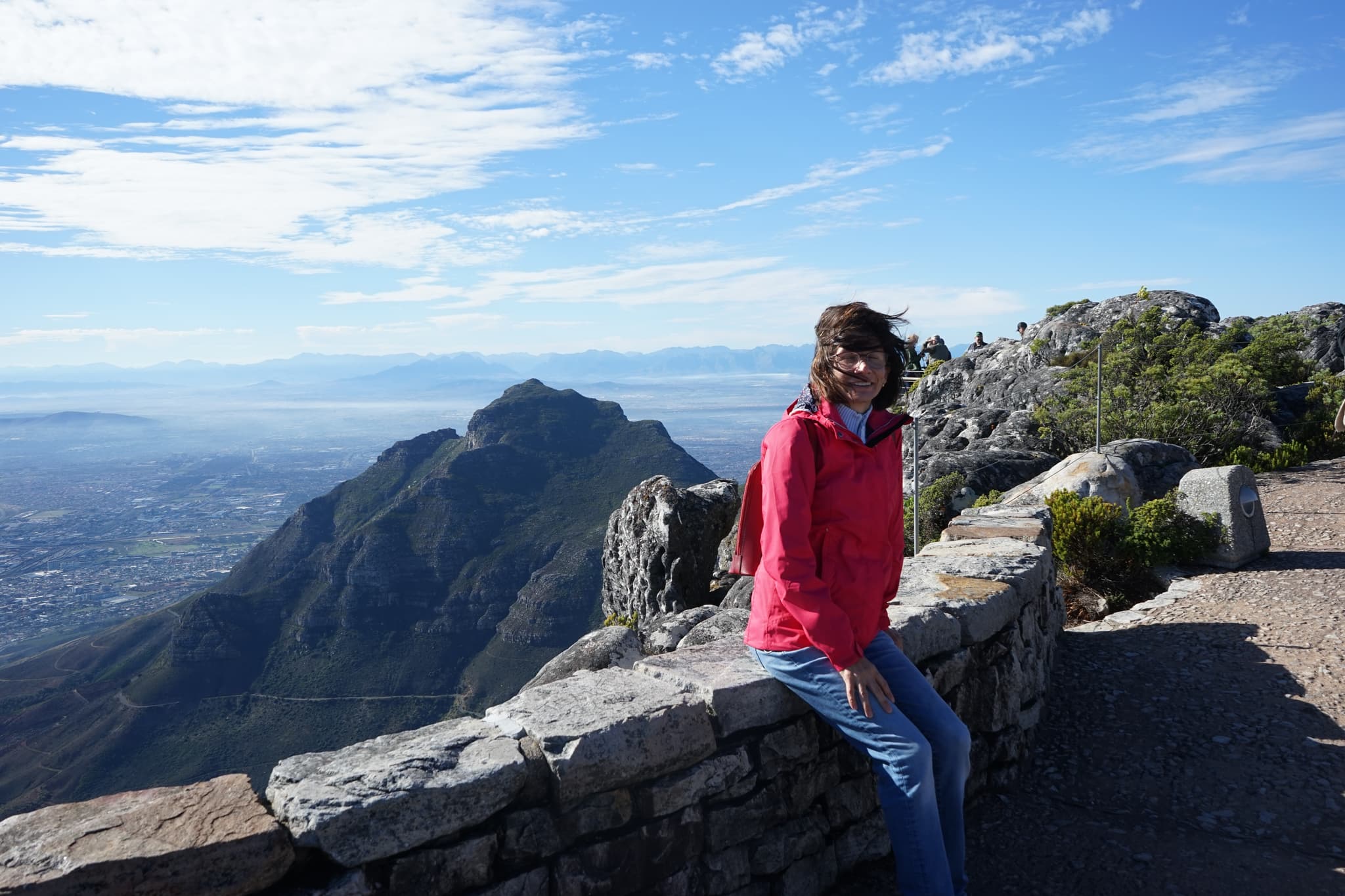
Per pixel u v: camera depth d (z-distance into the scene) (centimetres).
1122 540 813
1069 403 1823
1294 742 437
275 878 208
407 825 220
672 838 277
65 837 200
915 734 270
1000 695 423
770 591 299
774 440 284
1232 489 823
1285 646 567
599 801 260
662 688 302
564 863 252
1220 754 435
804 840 317
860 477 283
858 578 284
